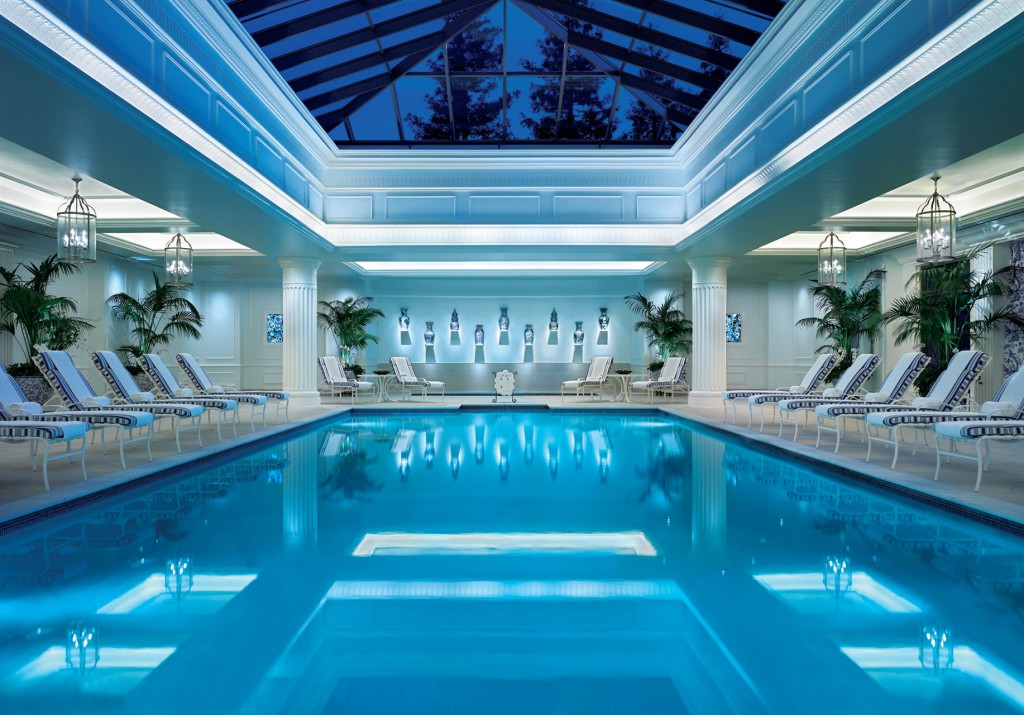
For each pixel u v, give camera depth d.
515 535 3.98
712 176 10.67
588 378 14.95
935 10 5.13
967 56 4.44
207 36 7.20
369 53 10.08
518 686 2.11
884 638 2.49
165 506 4.83
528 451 7.64
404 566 3.37
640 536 3.97
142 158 6.43
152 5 6.09
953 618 2.70
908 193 10.12
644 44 9.80
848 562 3.45
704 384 12.81
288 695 2.05
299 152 10.78
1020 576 3.22
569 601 2.88
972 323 10.13
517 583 3.11
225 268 15.76
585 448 7.91
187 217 9.09
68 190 9.82
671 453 7.52
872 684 2.12
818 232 12.57
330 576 3.21
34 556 3.56
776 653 2.36
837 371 13.95
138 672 2.21
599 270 16.73
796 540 3.88
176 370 16.52
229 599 2.90
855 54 6.37
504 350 18.89
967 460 6.41
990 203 9.73
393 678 2.16
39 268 10.80
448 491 5.35
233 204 8.30
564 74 11.03
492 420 11.38
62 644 2.43
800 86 7.51
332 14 8.69
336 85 10.53
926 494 4.85
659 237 12.26
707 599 2.91
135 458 6.47
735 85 9.10
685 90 10.62
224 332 17.69
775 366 17.55
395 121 11.77
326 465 6.69
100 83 5.03
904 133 5.75
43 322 10.74
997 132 5.72
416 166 12.12
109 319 13.51
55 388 6.76
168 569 3.33
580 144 12.08
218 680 2.15
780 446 7.37
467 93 11.36
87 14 5.14
